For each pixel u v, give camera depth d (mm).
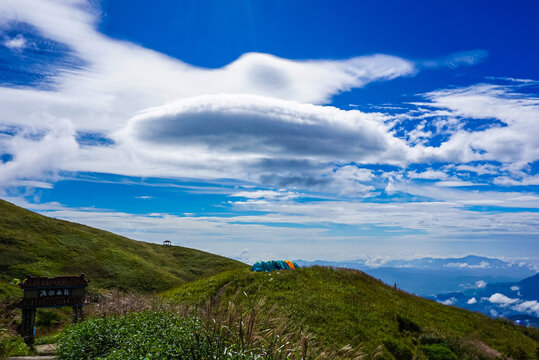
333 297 27188
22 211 75375
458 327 29062
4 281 46219
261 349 8312
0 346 14242
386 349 21266
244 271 32875
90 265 61781
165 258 91500
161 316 13062
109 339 11172
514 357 25719
